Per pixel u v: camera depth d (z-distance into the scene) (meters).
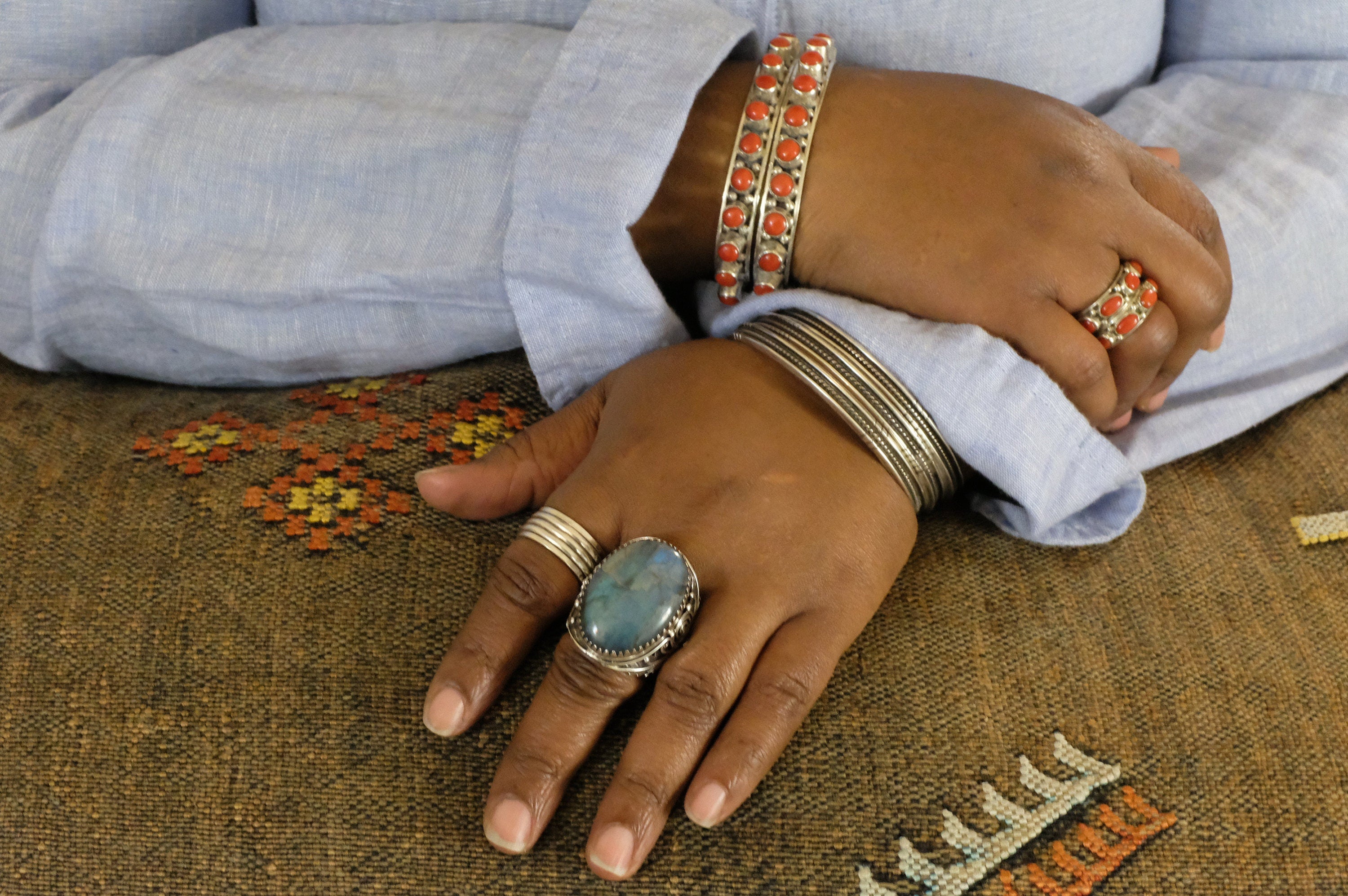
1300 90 0.72
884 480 0.50
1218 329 0.57
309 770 0.46
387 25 0.68
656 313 0.56
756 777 0.43
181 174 0.59
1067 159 0.51
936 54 0.67
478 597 0.51
